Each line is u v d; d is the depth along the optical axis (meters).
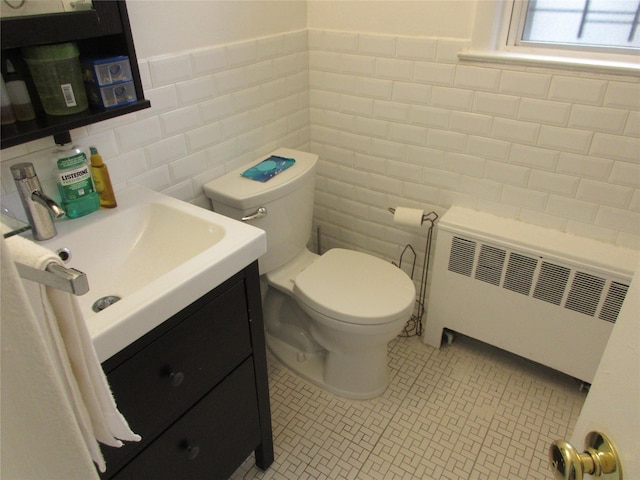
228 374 1.26
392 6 1.71
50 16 0.98
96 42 1.20
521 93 1.58
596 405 0.59
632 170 1.49
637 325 0.51
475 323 1.89
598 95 1.45
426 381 1.90
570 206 1.65
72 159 1.20
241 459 1.45
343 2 1.81
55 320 0.57
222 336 1.19
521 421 1.72
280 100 1.92
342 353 1.75
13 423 0.47
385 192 2.07
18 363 0.46
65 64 1.07
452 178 1.86
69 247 1.18
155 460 1.12
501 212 1.80
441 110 1.77
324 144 2.15
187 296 1.01
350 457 1.61
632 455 0.50
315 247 2.45
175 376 1.05
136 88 1.20
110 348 0.87
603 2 1.44
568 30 1.54
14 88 1.03
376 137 1.98
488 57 1.57
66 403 0.52
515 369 1.95
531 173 1.68
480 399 1.82
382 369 1.80
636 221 1.54
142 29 1.33
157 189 1.53
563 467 0.57
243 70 1.69
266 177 1.68
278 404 1.82
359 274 1.75
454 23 1.61
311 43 1.97
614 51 1.47
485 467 1.57
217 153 1.70
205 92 1.58
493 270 1.74
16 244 0.53
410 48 1.73
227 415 1.32
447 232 1.78
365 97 1.93
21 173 1.07
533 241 1.63
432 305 1.97
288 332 2.01
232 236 1.16
